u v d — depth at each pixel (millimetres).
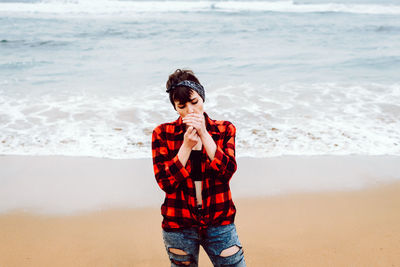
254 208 4039
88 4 30828
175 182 1727
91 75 10258
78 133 6199
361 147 5625
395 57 12367
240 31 18938
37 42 15578
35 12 27234
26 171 4973
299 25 21172
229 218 1797
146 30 19109
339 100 7871
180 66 11414
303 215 3895
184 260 1804
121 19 23875
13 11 27391
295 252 3256
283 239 3457
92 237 3557
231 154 1784
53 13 26922
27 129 6359
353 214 3904
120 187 4562
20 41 15672
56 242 3480
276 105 7566
